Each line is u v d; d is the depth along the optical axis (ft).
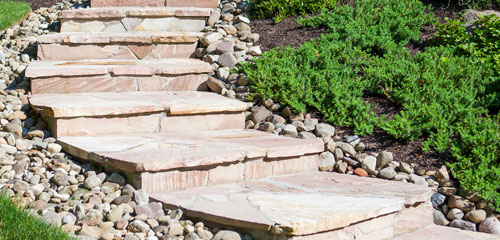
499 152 13.97
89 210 10.69
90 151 12.71
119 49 20.20
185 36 20.74
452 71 17.30
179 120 16.01
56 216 10.18
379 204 11.23
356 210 10.67
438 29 20.10
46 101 15.42
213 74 19.36
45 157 13.24
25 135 14.78
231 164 13.10
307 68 18.06
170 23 22.22
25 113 16.16
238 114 17.07
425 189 12.87
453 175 13.69
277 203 11.25
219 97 17.81
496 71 17.67
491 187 12.95
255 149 13.46
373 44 19.44
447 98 16.03
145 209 10.97
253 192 12.26
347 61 18.48
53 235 9.20
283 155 13.99
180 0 24.26
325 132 15.90
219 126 16.72
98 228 10.07
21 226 9.22
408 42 20.40
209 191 12.21
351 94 17.17
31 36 22.12
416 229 12.29
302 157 14.66
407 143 15.25
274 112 17.31
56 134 14.23
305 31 21.31
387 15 20.89
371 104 17.03
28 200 10.91
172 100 16.60
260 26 22.27
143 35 20.45
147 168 11.59
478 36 19.54
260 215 10.34
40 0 27.50
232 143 14.26
